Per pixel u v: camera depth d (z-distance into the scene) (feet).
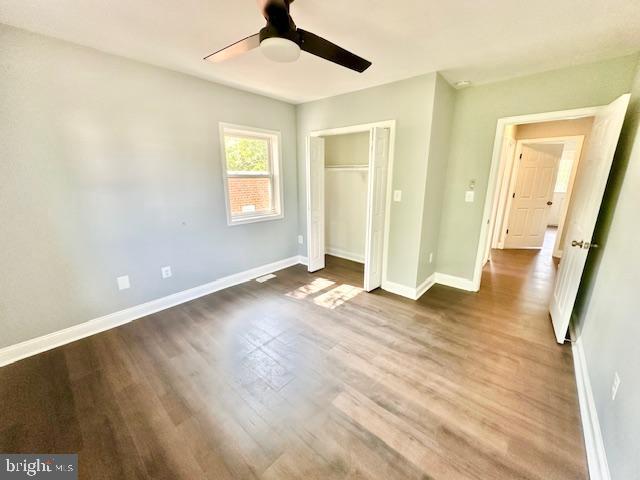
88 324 8.01
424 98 8.87
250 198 12.13
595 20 5.66
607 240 6.66
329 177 15.49
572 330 7.98
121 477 4.23
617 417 4.02
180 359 6.97
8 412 5.39
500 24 5.89
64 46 6.78
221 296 10.59
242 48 5.26
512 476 4.22
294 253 14.47
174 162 9.18
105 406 5.53
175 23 5.98
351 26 6.00
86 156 7.45
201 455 4.57
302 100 12.19
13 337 6.88
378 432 4.96
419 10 5.40
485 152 9.93
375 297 10.48
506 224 17.20
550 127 14.79
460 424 5.11
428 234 10.46
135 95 8.07
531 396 5.77
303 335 8.00
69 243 7.46
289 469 4.34
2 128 6.24
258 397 5.77
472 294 10.77
